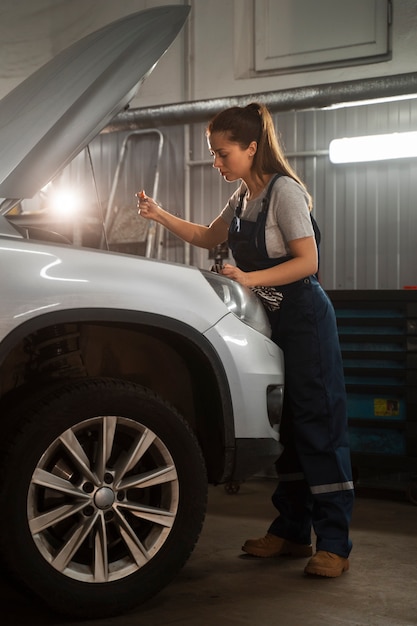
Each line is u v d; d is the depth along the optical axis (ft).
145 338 7.61
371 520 11.69
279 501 9.19
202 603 7.36
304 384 8.26
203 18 19.93
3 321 6.18
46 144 7.03
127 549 6.93
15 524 6.32
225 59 19.72
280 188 8.27
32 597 6.55
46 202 18.60
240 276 7.83
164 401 7.11
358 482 13.97
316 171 18.56
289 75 19.06
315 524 8.43
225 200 19.76
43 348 7.39
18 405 6.66
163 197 20.42
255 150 8.40
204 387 7.55
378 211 18.01
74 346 7.50
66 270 6.59
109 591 6.75
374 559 9.16
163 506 7.14
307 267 8.10
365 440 13.88
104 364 7.77
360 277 18.16
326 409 8.26
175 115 18.78
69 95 7.26
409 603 7.43
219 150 8.38
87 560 7.00
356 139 17.72
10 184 6.88
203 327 7.26
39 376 7.47
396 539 10.34
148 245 19.75
